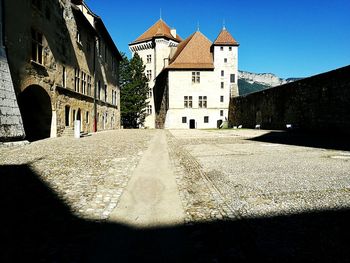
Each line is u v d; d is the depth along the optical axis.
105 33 33.38
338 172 6.29
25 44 14.70
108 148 11.83
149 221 3.80
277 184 5.39
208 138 17.59
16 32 13.84
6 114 12.31
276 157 8.73
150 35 61.31
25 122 18.08
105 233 3.45
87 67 26.41
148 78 59.72
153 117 60.53
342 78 17.47
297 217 3.72
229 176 6.22
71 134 21.33
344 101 17.30
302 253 2.82
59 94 19.23
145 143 14.30
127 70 57.16
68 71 21.20
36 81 15.85
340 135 17.53
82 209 4.28
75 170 7.07
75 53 22.83
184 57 47.41
